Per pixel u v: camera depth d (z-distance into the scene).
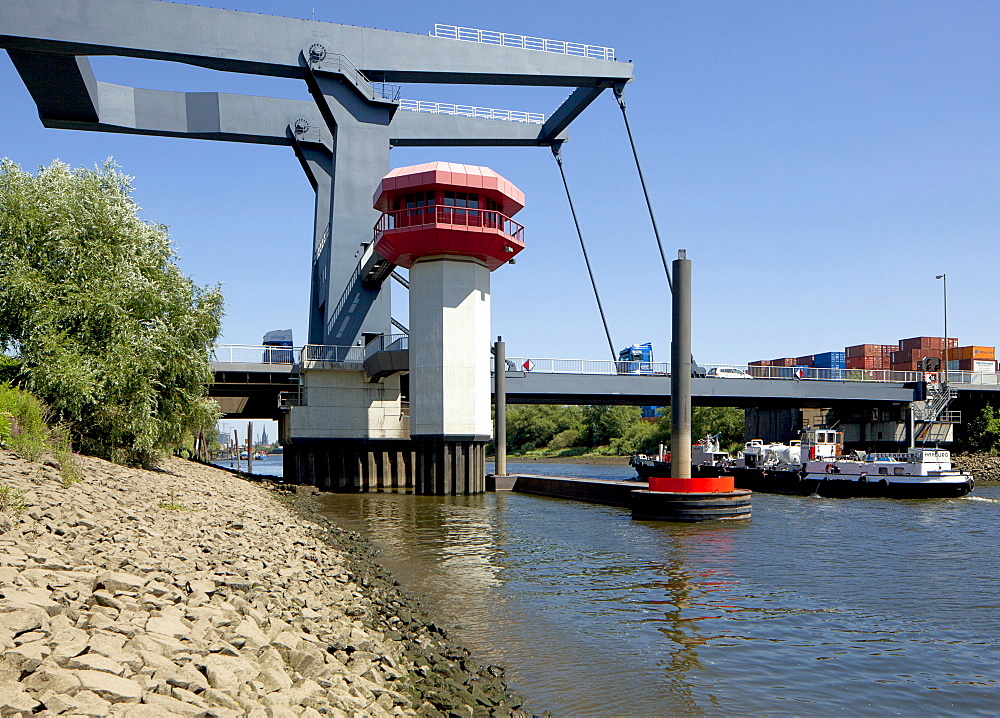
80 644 6.62
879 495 49.03
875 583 19.38
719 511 33.56
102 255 29.84
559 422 159.38
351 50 52.41
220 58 48.62
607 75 54.16
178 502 21.52
